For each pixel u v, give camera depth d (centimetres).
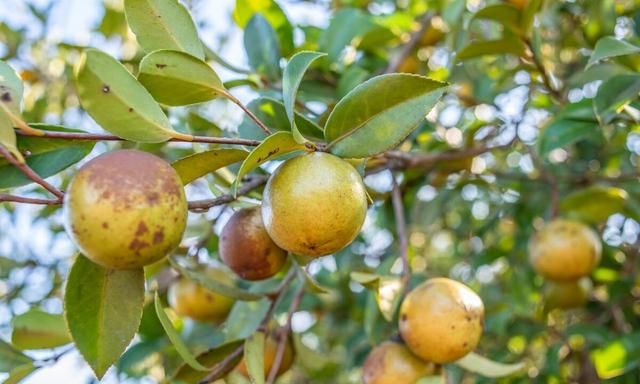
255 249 37
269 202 31
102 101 30
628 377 57
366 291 68
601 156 68
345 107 32
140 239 28
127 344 33
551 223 57
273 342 45
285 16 50
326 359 50
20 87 30
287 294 60
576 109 46
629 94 41
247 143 31
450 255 91
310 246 31
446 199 63
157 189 29
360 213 31
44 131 30
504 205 68
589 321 66
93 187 28
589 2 54
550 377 58
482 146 55
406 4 69
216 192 39
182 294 52
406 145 55
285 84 31
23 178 32
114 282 33
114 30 72
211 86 33
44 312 40
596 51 40
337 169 31
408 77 31
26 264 77
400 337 42
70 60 70
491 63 63
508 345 66
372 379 41
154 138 31
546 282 62
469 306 39
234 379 46
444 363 40
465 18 54
